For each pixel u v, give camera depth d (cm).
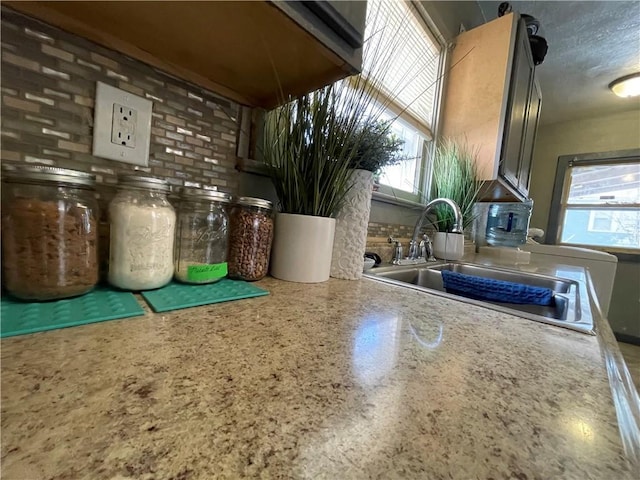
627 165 340
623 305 335
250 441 20
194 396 24
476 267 142
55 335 33
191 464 18
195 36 49
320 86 65
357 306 56
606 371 37
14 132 44
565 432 25
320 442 21
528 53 181
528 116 201
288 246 69
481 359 38
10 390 23
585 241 366
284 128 72
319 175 69
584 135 367
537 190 399
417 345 40
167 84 59
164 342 34
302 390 27
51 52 46
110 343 32
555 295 90
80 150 50
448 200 138
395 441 22
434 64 171
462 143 173
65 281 40
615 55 239
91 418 21
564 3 192
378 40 86
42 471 17
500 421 25
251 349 34
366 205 81
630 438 24
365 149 79
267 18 44
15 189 38
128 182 47
